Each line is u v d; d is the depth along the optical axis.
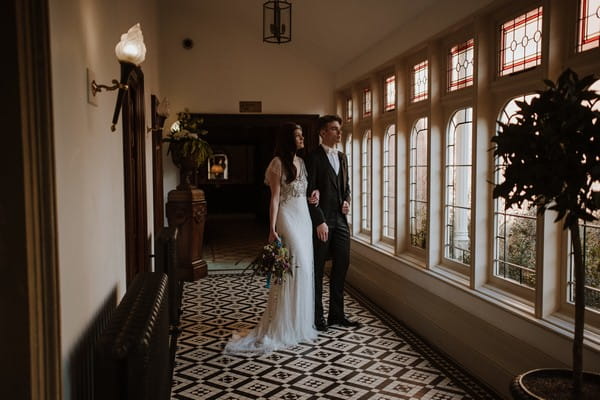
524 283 3.41
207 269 7.38
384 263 5.63
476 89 3.70
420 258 5.10
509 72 3.54
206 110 8.02
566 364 2.73
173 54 7.92
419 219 5.18
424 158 5.05
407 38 5.01
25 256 1.42
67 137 1.69
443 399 3.24
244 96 8.08
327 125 4.69
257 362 3.87
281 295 4.24
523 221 3.41
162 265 4.27
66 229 1.66
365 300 5.93
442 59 4.54
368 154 6.87
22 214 1.41
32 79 1.42
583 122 1.81
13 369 1.43
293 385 3.45
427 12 4.52
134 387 1.47
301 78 8.17
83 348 1.92
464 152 4.25
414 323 4.74
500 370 3.34
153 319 1.75
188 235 6.84
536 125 1.99
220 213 16.73
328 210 4.67
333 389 3.39
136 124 4.25
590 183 1.84
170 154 8.02
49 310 1.47
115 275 2.84
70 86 1.75
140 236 4.46
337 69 7.85
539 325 2.95
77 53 1.87
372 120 6.33
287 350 4.13
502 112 3.64
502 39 3.62
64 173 1.64
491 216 3.76
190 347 4.21
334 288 4.81
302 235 4.28
